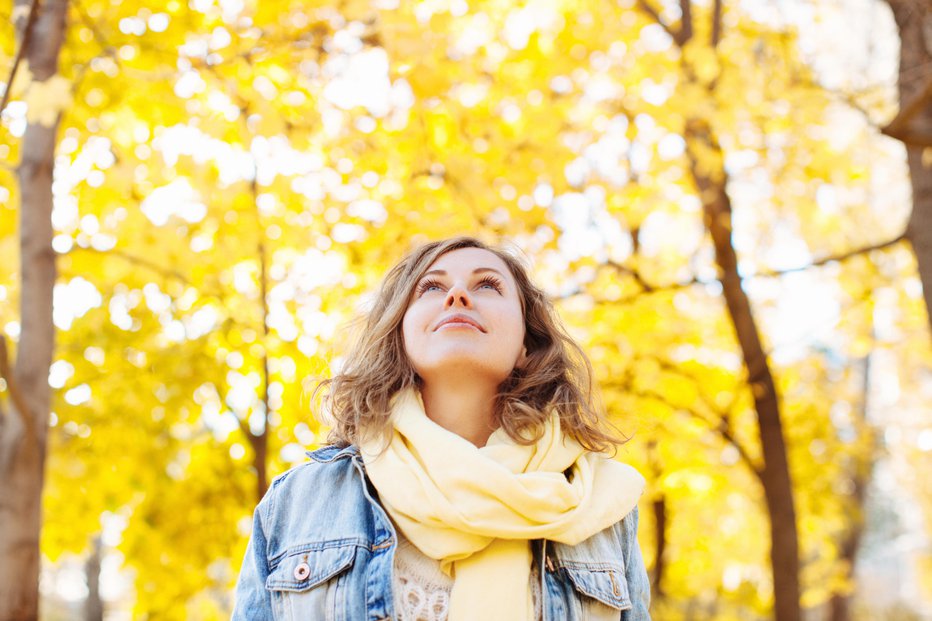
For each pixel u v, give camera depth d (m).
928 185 4.89
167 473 5.86
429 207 4.62
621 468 1.87
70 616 20.56
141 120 4.25
